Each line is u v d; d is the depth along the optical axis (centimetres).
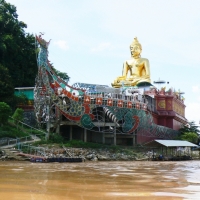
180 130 8581
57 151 4512
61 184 1557
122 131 6069
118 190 1365
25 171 2327
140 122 6147
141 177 1992
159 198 1153
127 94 6544
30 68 7388
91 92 6212
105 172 2367
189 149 6850
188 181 1786
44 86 5128
